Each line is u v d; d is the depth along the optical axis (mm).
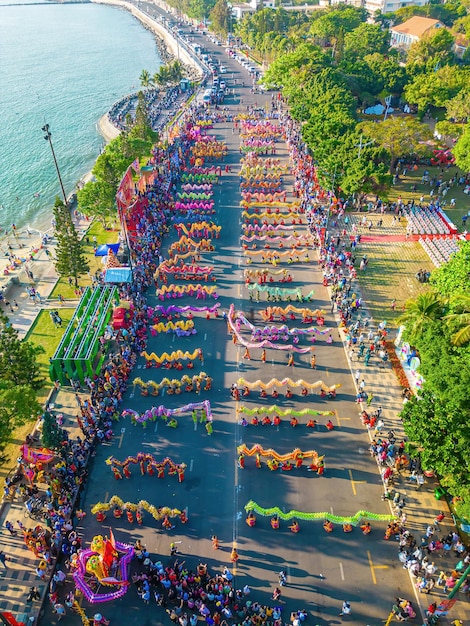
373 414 53875
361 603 38688
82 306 66188
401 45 190875
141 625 37594
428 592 39250
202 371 59594
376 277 76312
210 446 50812
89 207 86188
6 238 95438
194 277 75500
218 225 90938
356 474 48094
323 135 103125
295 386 55625
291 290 69938
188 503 45625
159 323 64625
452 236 84938
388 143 101500
